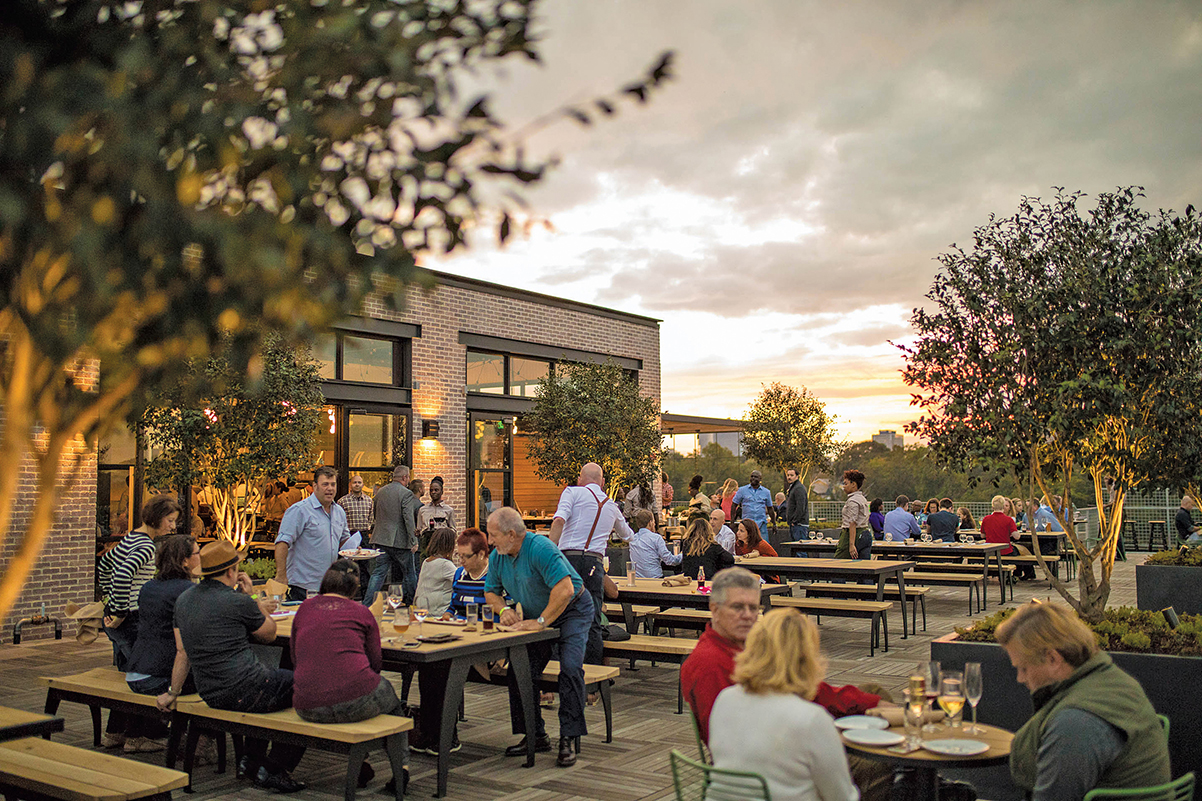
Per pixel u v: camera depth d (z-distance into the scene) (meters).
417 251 1.84
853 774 4.29
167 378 1.77
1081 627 3.62
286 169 1.63
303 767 6.08
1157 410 6.03
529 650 6.41
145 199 1.59
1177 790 3.46
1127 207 6.37
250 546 14.52
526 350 17.64
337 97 1.74
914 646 10.36
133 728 6.26
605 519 7.80
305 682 5.11
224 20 1.68
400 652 5.46
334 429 14.53
